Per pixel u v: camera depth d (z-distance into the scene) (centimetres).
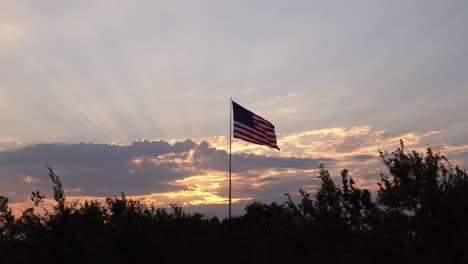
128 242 1803
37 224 1584
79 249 1606
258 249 2436
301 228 2389
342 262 2217
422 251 2133
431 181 2214
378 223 2292
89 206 1906
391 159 2333
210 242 2216
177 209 2322
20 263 1553
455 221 2117
